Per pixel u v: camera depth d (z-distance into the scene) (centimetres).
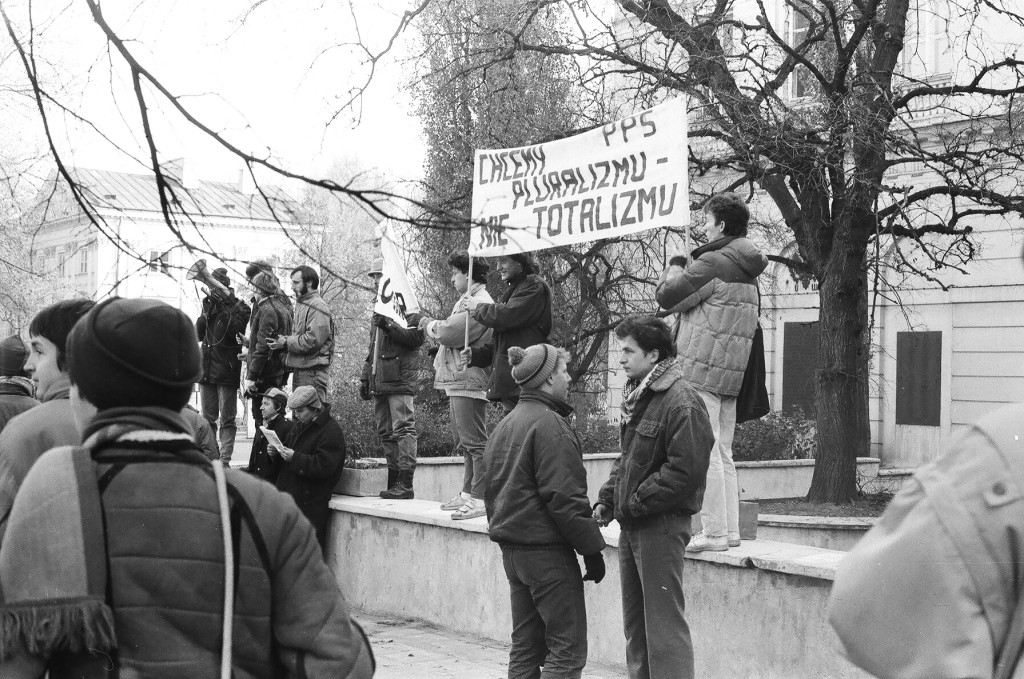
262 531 219
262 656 218
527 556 532
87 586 204
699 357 609
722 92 1328
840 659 561
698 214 1625
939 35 1933
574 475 528
